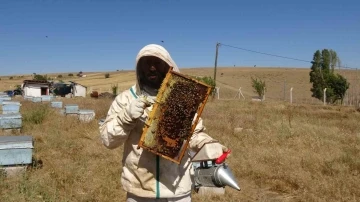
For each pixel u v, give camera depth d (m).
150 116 2.41
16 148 7.27
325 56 39.69
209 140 2.71
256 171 7.77
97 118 16.42
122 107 2.67
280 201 6.32
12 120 11.86
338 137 11.86
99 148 9.55
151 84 2.72
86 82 82.56
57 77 118.62
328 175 7.58
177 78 2.54
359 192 6.50
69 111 17.05
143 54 2.57
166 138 2.45
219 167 2.59
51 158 8.61
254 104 28.03
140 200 2.70
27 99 36.69
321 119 17.98
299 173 7.48
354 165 8.16
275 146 10.35
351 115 20.83
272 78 80.50
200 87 2.54
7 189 6.21
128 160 2.70
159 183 2.65
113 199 6.07
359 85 44.12
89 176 7.06
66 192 6.15
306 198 6.35
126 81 79.56
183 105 2.45
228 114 18.28
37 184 6.24
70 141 10.47
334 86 36.06
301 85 68.88
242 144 10.70
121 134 2.49
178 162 2.46
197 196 6.36
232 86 68.06
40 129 12.62
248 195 6.59
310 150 9.75
